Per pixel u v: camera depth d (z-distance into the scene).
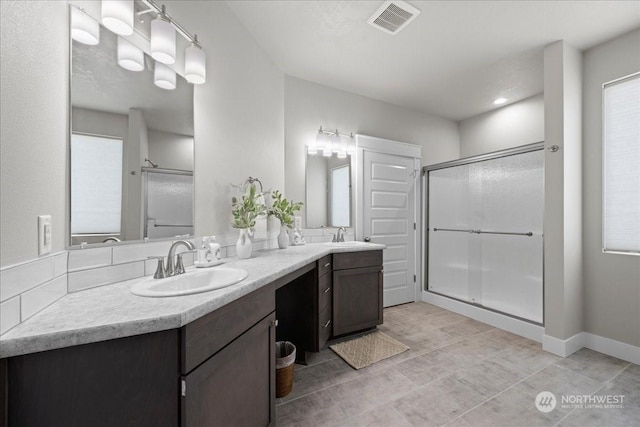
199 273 1.37
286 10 1.93
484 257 2.93
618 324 2.10
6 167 0.70
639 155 2.02
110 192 1.15
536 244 2.50
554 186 2.19
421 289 3.62
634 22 1.97
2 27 0.69
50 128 0.90
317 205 2.94
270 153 2.45
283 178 2.65
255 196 2.02
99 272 1.08
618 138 2.11
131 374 0.75
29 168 0.79
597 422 1.43
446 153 3.94
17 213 0.73
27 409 0.69
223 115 1.87
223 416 0.97
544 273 2.25
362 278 2.51
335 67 2.65
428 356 2.12
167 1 1.45
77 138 1.03
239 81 2.04
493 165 2.86
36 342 0.67
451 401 1.59
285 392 1.64
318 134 2.88
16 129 0.74
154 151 1.37
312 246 2.54
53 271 0.89
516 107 3.42
